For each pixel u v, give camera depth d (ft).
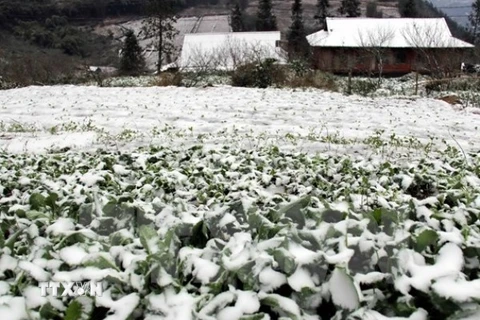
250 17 205.46
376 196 12.30
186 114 38.11
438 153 23.62
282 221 7.91
